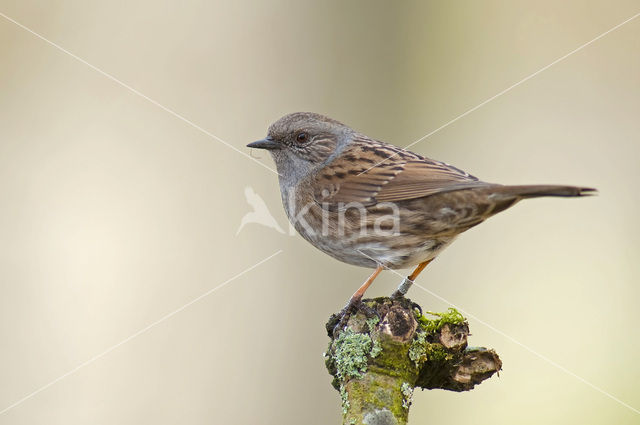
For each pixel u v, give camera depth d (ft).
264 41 41.09
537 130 44.32
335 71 42.09
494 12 45.47
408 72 43.70
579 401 38.14
